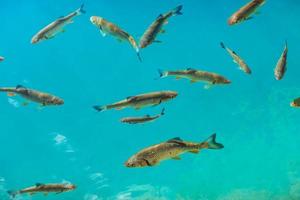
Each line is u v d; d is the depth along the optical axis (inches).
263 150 476.7
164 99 268.5
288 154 463.5
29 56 671.8
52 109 579.2
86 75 634.2
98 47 669.9
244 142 494.3
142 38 249.3
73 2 750.5
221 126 525.7
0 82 629.3
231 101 559.8
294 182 413.7
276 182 419.8
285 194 399.9
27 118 569.0
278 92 560.4
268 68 595.2
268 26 665.0
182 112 552.7
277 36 650.2
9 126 559.5
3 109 579.2
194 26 687.1
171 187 435.2
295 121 512.7
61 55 666.2
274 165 449.1
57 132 548.1
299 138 486.3
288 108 532.7
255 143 490.0
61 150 518.3
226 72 601.9
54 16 747.4
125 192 437.7
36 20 741.9
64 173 482.3
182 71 278.1
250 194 408.8
